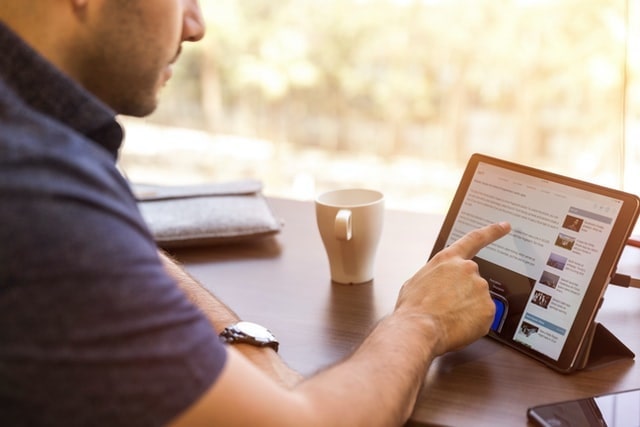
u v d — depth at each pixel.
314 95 3.36
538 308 0.92
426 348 0.83
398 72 3.18
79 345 0.59
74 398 0.59
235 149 3.53
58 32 0.74
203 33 0.91
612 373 0.87
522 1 2.82
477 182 1.05
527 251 0.96
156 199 1.36
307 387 0.75
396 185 3.24
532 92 2.93
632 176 1.78
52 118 0.71
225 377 0.65
